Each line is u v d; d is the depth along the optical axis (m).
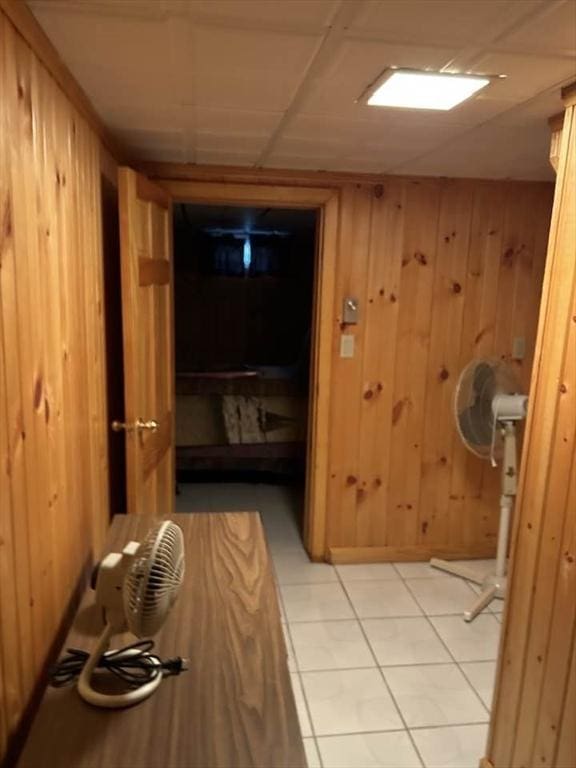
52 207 1.45
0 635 1.08
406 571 3.33
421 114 1.92
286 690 1.13
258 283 6.57
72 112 1.68
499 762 1.90
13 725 1.16
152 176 2.88
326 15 1.22
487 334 3.27
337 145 2.40
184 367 5.77
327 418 3.25
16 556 1.17
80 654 1.22
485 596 2.95
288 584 3.15
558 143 1.91
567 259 1.56
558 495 1.59
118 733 1.02
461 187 3.10
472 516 3.46
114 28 1.31
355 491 3.36
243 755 0.98
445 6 1.17
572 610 1.52
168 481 2.96
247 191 2.97
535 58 1.43
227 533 1.78
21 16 1.18
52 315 1.45
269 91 1.73
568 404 1.54
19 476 1.19
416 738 2.12
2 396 1.08
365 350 3.21
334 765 1.99
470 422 2.91
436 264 3.17
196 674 1.17
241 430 4.47
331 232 3.06
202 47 1.41
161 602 1.07
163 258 2.77
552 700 1.61
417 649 2.63
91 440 1.96
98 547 2.09
